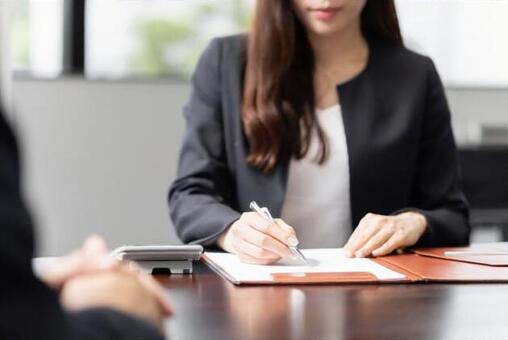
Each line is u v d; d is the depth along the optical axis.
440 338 0.93
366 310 1.06
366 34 1.99
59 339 0.59
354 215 1.84
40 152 3.35
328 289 1.20
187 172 1.82
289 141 1.83
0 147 0.56
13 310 0.56
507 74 3.76
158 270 1.33
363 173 1.83
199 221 1.62
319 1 1.78
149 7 3.60
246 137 1.85
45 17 3.54
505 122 3.70
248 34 1.92
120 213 3.43
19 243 0.56
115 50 3.60
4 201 0.56
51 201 3.37
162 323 0.74
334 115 1.89
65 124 3.37
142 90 3.42
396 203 1.87
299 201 1.85
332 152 1.85
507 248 1.63
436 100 1.94
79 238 3.40
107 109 3.40
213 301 1.11
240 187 1.85
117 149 3.41
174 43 3.61
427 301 1.13
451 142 1.94
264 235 1.40
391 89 1.90
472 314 1.05
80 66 3.58
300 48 1.89
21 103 3.33
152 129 3.43
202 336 0.92
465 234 1.75
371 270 1.34
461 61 3.75
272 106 1.83
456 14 3.73
